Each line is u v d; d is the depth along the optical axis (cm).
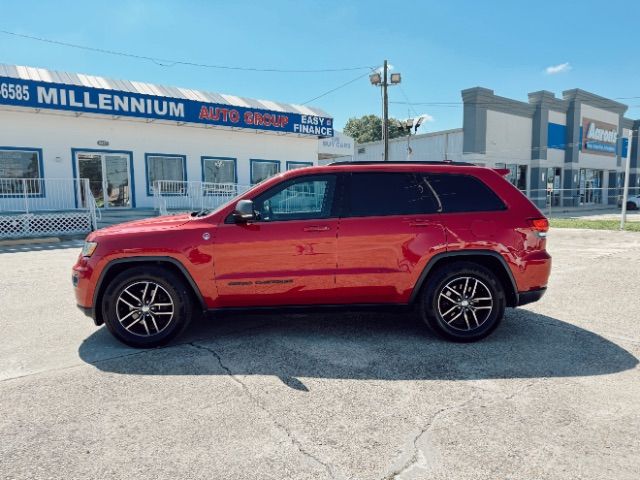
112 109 1534
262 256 405
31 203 1491
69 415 292
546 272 423
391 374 351
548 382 334
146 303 411
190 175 1864
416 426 274
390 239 411
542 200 3331
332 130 2192
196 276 403
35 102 1391
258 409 297
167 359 386
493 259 423
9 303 587
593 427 271
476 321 420
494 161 3050
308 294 413
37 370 366
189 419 286
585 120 3556
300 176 423
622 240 1230
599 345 412
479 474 228
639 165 4191
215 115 1775
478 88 2862
